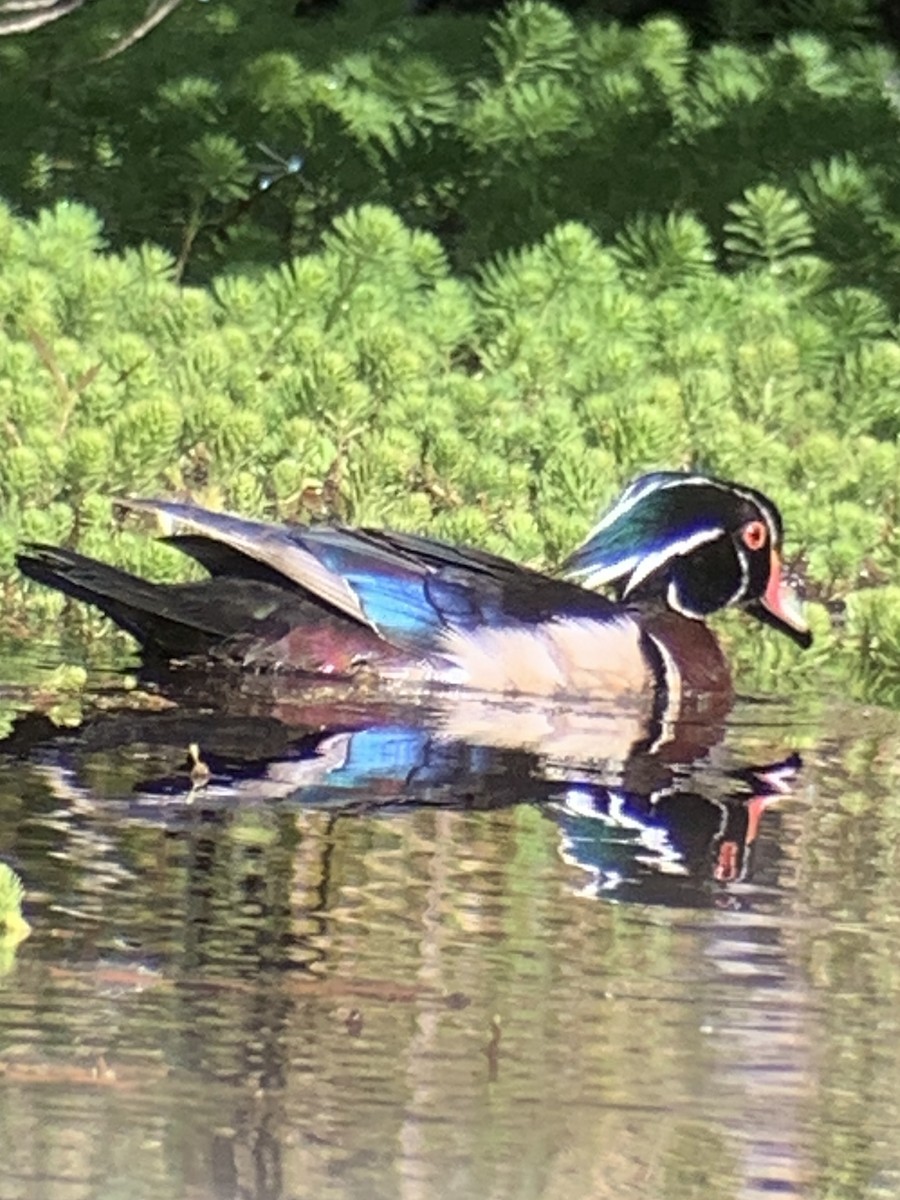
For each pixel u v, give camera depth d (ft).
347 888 31.53
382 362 55.21
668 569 46.91
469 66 79.82
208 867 32.09
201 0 81.25
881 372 59.26
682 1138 24.79
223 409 51.19
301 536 43.50
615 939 30.12
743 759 39.83
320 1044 26.43
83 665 43.34
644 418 53.16
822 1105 25.59
